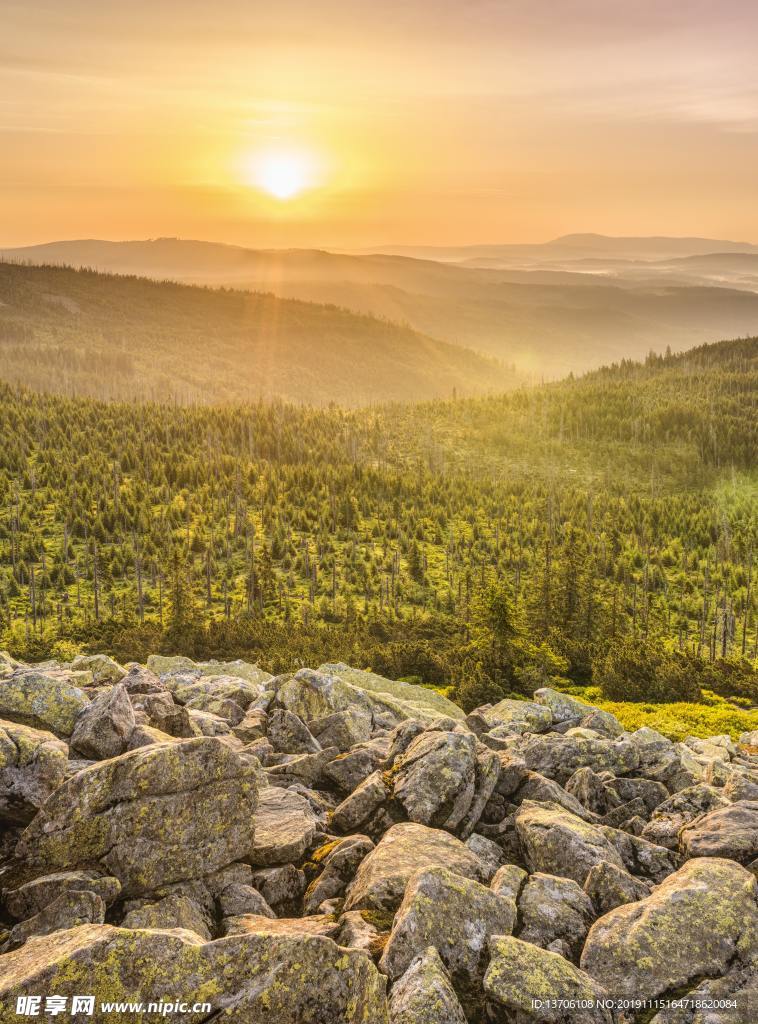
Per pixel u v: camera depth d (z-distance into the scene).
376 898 13.79
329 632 105.44
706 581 165.88
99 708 17.61
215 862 14.19
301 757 21.66
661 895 13.98
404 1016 10.80
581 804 20.98
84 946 10.21
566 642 79.56
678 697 63.97
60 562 182.62
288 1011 9.98
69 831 13.43
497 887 14.62
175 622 101.94
